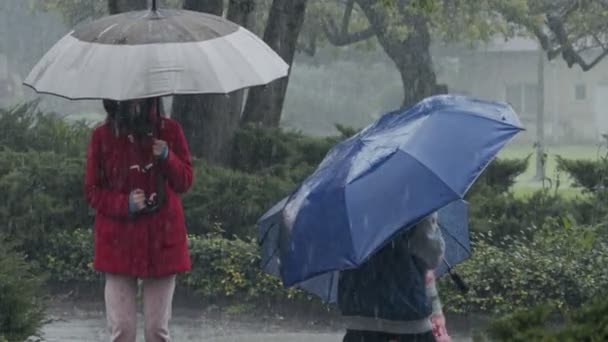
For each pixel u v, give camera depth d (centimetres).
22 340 1630
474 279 2377
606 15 7444
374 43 8400
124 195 1570
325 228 1334
